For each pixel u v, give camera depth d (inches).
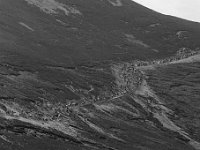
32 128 2127.2
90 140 2425.0
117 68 4783.5
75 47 5093.5
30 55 3924.7
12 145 1726.1
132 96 4005.9
